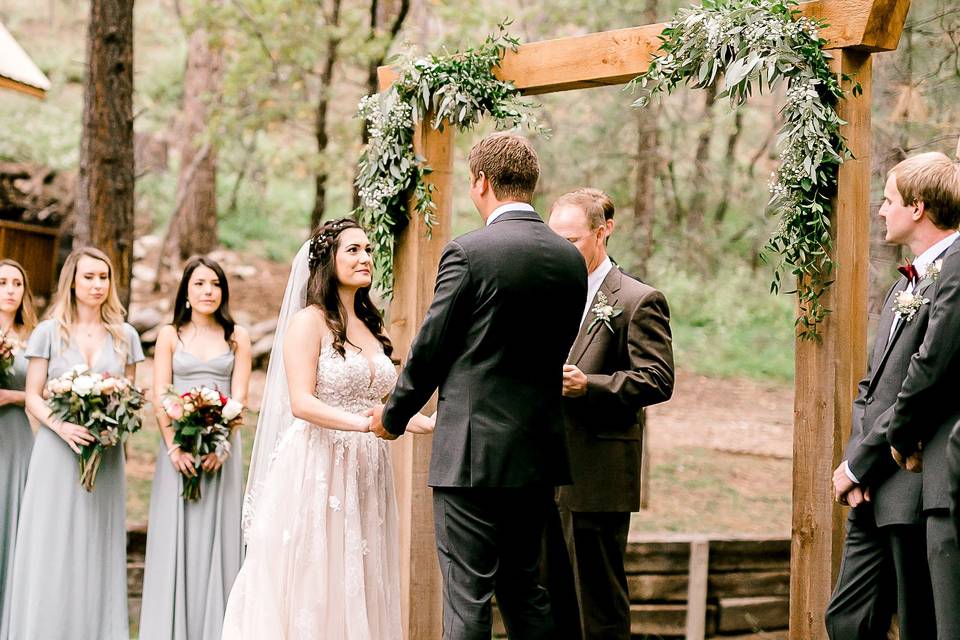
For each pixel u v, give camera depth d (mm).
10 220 12211
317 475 3689
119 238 6883
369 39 9414
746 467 9930
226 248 14461
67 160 13945
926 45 5578
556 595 3359
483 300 3105
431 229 4289
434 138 4352
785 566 5305
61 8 17812
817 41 3373
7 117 14453
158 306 12133
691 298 11781
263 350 11188
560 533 3357
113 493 4656
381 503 3865
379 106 4352
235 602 3734
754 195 10906
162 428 4629
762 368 12711
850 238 3408
